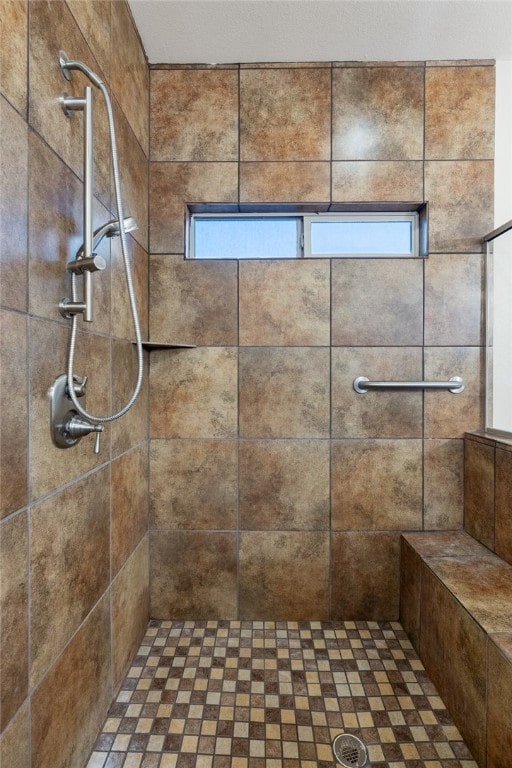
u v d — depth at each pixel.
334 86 1.60
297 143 1.60
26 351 0.78
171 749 1.08
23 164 0.77
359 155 1.60
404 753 1.07
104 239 1.15
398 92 1.59
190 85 1.60
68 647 0.95
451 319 1.61
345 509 1.62
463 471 1.62
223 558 1.62
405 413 1.61
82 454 1.03
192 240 1.71
